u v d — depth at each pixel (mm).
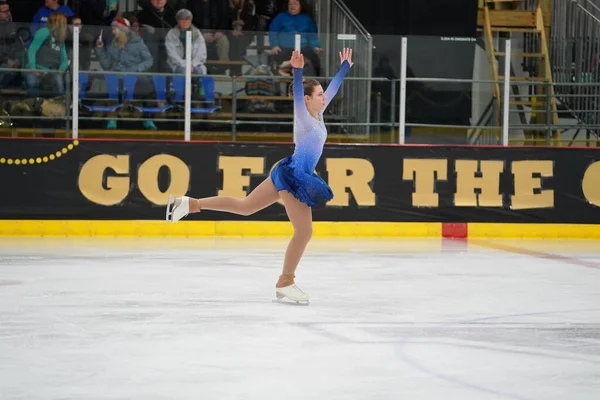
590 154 41531
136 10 43469
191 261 30250
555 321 20312
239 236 39375
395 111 40250
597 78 43656
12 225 38406
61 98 38656
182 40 38969
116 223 38906
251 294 23438
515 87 42375
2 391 13891
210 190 39438
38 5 44750
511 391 14242
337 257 32031
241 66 39469
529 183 41250
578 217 41531
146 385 14297
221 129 39750
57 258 30516
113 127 39094
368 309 21500
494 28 48344
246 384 14414
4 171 38281
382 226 40406
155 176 39062
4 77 38312
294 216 21578
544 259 32469
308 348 17109
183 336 18078
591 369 15805
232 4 44781
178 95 39219
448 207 40844
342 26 41188
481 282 26359
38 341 17500
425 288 25000
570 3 46375
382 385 14469
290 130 40156
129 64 38844
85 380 14570
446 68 40500
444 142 40781
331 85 23016
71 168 38656
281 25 41500
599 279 27375
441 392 14102
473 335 18609
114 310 20938
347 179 40188
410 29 47812
